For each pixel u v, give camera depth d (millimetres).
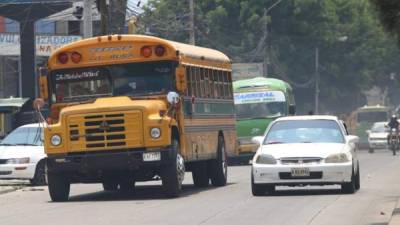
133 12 100250
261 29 143375
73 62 46906
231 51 143125
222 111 56500
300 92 156625
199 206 40875
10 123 86375
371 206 39969
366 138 140125
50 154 45250
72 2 108125
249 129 90500
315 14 149500
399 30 29719
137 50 46344
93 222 35062
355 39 157875
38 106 47125
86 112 44688
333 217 35594
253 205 40844
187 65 48250
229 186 55094
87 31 71125
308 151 44500
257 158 45188
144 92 46188
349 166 44656
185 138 47062
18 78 115812
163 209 39719
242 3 144375
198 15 144000
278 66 147375
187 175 73500
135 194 50219
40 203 45906
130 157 44125
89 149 44625
